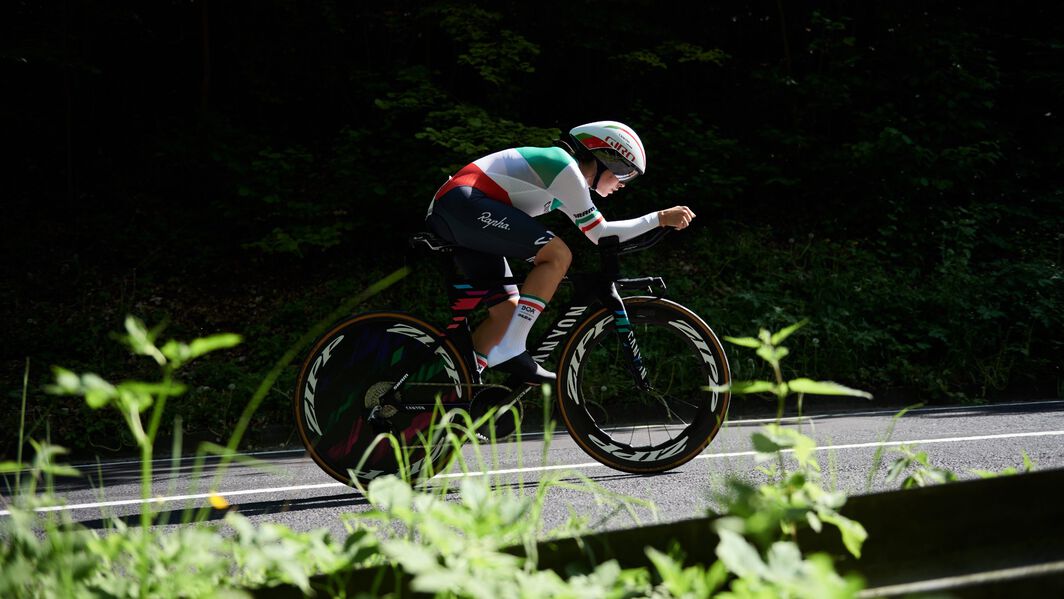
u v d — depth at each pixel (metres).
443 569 1.56
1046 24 11.80
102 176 9.58
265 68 10.18
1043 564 1.67
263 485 4.32
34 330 7.61
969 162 10.19
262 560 1.64
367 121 10.42
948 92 10.73
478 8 9.67
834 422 6.05
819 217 10.29
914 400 7.78
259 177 8.84
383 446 3.76
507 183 3.81
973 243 9.59
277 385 6.95
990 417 6.04
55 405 6.56
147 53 10.38
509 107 10.23
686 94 11.44
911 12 11.34
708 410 4.04
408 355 3.79
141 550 1.76
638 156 3.95
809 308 8.61
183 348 1.53
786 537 1.79
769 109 11.29
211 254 8.90
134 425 1.56
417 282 8.73
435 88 9.30
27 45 8.59
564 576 1.85
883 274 9.23
